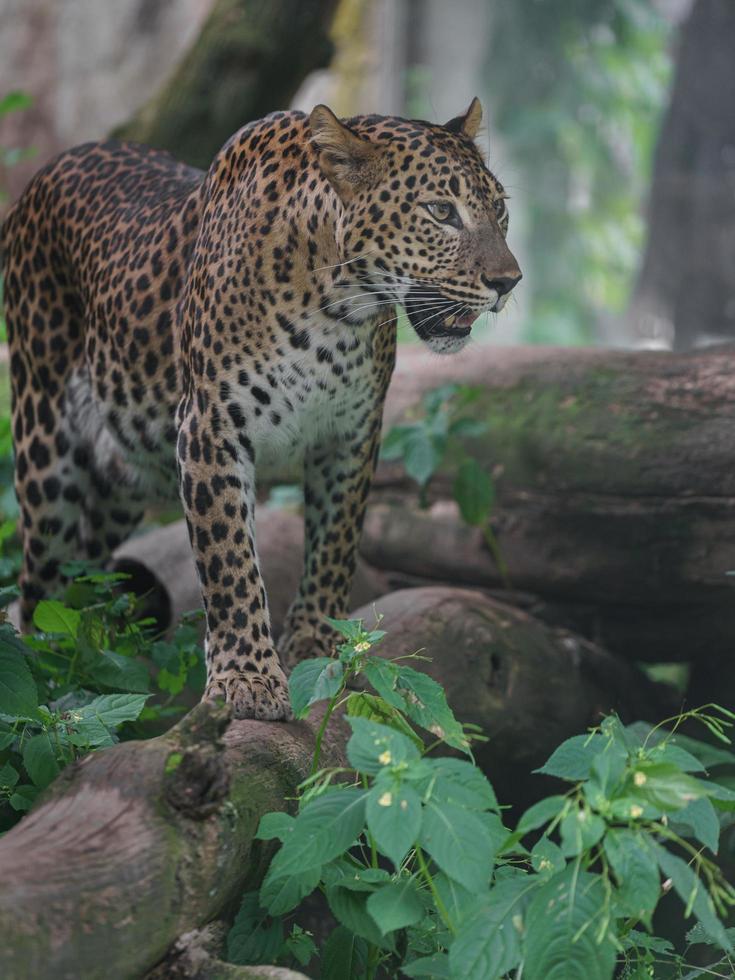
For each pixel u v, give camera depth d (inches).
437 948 195.9
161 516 462.3
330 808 175.9
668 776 165.5
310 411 263.1
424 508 378.9
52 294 319.0
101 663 251.3
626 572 337.4
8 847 170.4
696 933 212.8
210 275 258.4
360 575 387.9
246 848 191.8
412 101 789.2
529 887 171.6
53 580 326.0
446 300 250.5
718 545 325.1
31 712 211.0
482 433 359.6
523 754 311.3
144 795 180.2
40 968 152.7
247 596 249.0
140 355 288.2
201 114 519.5
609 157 743.7
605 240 747.4
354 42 803.4
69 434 320.2
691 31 588.4
